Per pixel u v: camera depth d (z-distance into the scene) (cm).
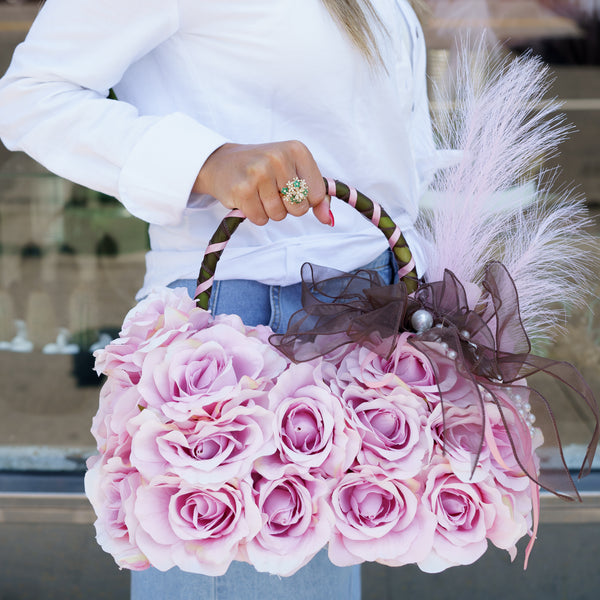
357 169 102
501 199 109
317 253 101
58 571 206
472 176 108
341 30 94
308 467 85
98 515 90
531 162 109
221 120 97
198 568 84
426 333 90
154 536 84
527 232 108
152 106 100
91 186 95
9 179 374
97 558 206
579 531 206
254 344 90
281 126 98
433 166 115
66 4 92
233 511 84
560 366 90
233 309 100
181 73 97
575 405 246
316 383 90
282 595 101
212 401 84
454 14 179
